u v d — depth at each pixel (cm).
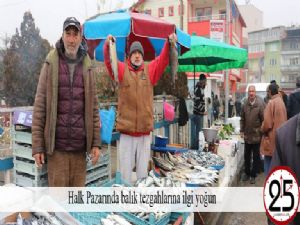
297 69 6675
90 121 338
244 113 737
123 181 383
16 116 376
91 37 476
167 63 452
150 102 437
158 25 480
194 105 839
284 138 187
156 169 497
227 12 1335
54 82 323
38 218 239
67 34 325
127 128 425
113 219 305
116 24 464
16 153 381
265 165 589
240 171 862
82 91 333
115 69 405
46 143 327
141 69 431
